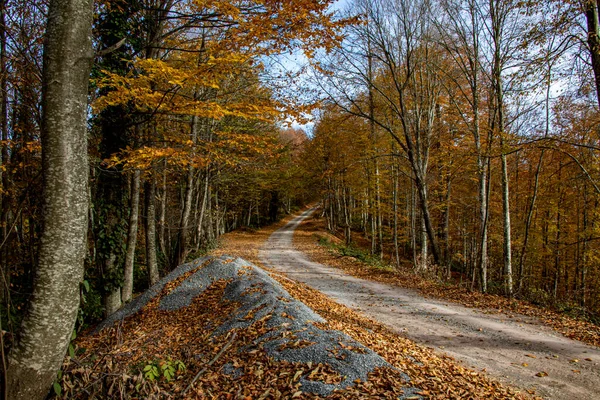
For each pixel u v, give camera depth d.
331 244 26.77
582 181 15.24
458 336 6.94
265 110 6.68
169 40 8.95
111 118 8.33
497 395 4.25
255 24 5.31
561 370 5.33
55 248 3.13
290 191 36.22
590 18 7.21
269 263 18.09
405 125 14.62
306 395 3.82
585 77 8.08
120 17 8.05
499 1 11.38
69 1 3.16
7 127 7.34
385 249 30.20
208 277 9.13
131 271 9.65
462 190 20.64
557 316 8.22
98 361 4.19
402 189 24.23
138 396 3.88
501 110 11.67
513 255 20.03
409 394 3.78
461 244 26.73
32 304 3.12
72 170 3.20
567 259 19.62
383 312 8.73
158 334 6.52
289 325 5.49
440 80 15.48
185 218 14.62
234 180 21.19
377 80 17.69
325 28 5.69
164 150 7.04
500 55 11.64
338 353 4.57
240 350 5.12
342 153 22.30
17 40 4.90
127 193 9.39
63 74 3.13
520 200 20.58
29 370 3.08
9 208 7.47
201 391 4.23
